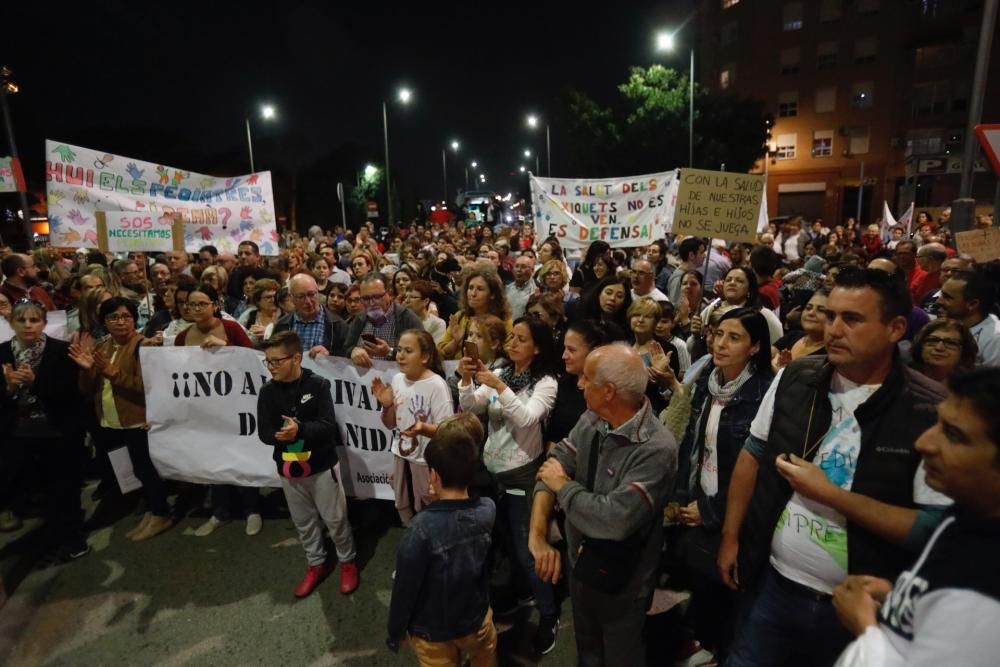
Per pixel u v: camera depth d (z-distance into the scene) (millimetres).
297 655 3605
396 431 4227
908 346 3658
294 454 3949
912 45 38188
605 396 2570
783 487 2381
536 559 2826
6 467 4672
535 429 3572
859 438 2178
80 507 4719
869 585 1758
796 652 2447
